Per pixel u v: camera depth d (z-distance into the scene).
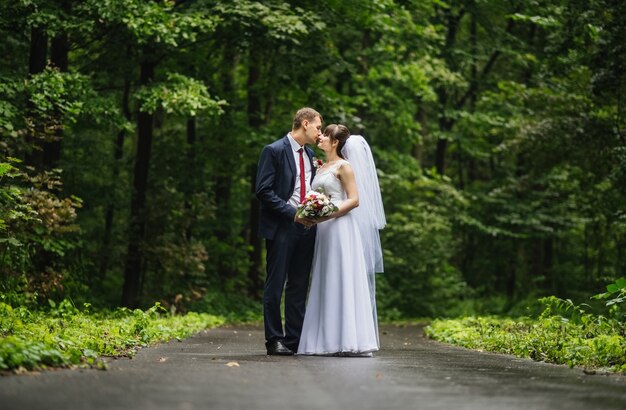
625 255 22.73
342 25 18.98
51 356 5.79
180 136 21.66
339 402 4.38
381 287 25.27
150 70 17.45
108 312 14.10
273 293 8.03
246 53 19.36
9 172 12.07
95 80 18.42
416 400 4.52
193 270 18.30
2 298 11.17
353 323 8.03
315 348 8.10
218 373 5.69
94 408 4.00
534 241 28.45
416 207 25.95
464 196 27.88
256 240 24.20
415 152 29.98
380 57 23.45
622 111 16.47
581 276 28.83
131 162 20.66
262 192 8.12
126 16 14.39
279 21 16.20
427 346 10.61
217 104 15.27
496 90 27.75
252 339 11.27
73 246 13.98
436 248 25.67
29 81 13.34
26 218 11.51
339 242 8.21
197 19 15.17
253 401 4.35
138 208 18.33
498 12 25.50
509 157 27.34
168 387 4.83
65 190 19.19
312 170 8.52
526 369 6.63
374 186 8.74
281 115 23.45
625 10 14.64
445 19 26.52
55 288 13.15
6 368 5.30
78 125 17.17
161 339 10.10
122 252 18.00
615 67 14.87
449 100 28.30
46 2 14.26
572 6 15.40
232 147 21.20
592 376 6.10
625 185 16.89
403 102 25.45
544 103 19.25
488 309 24.80
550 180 24.75
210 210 19.09
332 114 19.41
